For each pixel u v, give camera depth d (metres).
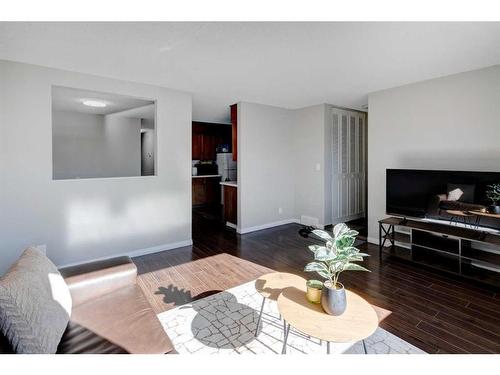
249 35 2.14
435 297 2.47
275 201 5.11
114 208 3.33
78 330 1.38
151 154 7.50
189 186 3.95
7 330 1.08
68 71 2.95
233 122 4.78
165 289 2.63
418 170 3.25
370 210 3.99
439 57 2.58
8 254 2.68
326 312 1.54
